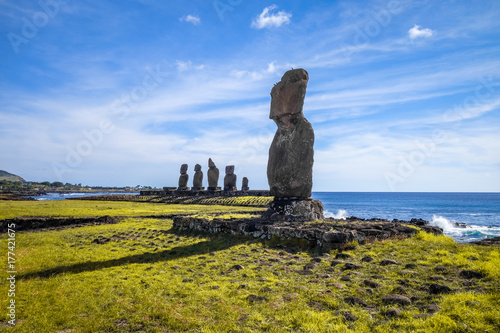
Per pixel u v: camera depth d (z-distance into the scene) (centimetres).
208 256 1112
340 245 1088
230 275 870
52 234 1669
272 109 1772
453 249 952
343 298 655
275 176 1716
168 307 638
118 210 3056
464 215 5978
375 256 947
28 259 1082
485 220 4928
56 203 4150
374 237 1138
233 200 4366
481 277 696
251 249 1189
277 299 671
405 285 699
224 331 535
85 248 1298
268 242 1280
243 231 1443
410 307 595
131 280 827
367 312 589
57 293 732
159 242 1459
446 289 643
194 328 555
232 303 656
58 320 593
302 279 802
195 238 1533
